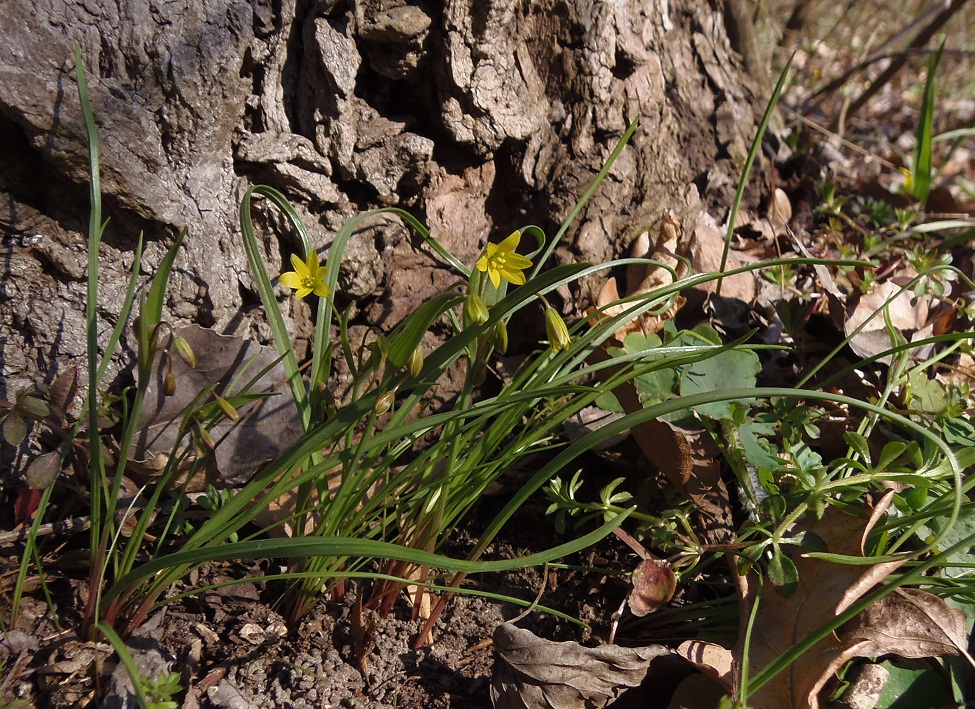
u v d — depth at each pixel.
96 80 0.56
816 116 1.23
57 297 0.58
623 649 0.53
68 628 0.53
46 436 0.58
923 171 0.81
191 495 0.59
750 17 0.92
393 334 0.54
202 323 0.61
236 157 0.60
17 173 0.56
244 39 0.58
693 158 0.72
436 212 0.65
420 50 0.62
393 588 0.56
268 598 0.58
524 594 0.60
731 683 0.52
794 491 0.55
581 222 0.66
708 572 0.59
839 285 0.70
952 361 0.67
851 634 0.52
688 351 0.56
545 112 0.66
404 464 0.62
